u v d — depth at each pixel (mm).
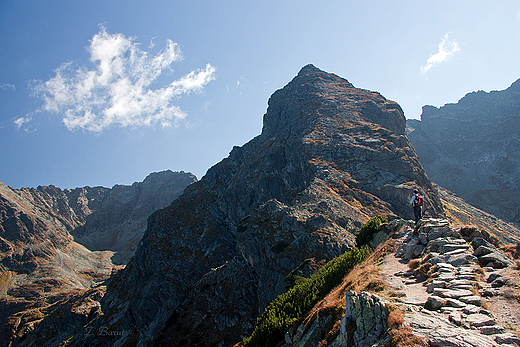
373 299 14102
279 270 51875
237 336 51938
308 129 124062
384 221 34812
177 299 91688
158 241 125500
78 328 146500
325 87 169625
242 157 171625
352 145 104875
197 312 62781
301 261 50781
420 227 23922
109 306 122000
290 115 156000
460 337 10344
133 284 120188
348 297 15453
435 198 95125
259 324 27359
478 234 19156
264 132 171125
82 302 160250
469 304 12414
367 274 20219
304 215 62906
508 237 125688
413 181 88125
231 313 56875
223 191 151000
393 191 82500
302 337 18859
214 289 65312
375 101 145250
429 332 11008
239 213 122250
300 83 182875
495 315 11375
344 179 89062
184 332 59938
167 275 102375
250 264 63281
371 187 85312
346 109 136125
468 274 15117
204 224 127812
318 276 28547
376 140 106062
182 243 120875
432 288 14789
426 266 17641
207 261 108375
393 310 12953
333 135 115500
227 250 113312
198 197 152875
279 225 62219
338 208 67188
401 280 17562
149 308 94812
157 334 68188
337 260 30875
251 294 58125
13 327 187750
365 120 126688
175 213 142375
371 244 31703
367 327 13117
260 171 124875
